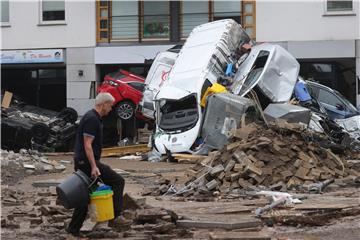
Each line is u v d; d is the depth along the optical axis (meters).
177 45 33.75
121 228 10.30
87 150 9.59
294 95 28.08
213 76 27.05
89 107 37.25
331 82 36.22
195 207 13.00
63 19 38.03
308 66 36.41
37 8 37.97
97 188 9.80
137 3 37.41
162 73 30.86
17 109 31.50
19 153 25.52
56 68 38.84
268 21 35.78
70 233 10.11
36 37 38.00
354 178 17.58
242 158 16.56
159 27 37.34
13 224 11.03
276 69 27.47
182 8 37.09
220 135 24.80
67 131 30.66
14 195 15.31
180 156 25.33
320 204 12.77
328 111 29.19
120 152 30.06
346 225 10.88
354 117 28.84
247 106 24.98
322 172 17.12
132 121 32.88
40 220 11.38
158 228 10.14
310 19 35.31
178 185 16.48
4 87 38.78
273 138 17.69
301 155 17.28
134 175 20.58
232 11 36.53
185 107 26.75
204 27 30.39
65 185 9.49
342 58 35.25
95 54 37.28
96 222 10.11
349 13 34.97
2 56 38.03
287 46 35.50
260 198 14.33
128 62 36.97
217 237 9.45
